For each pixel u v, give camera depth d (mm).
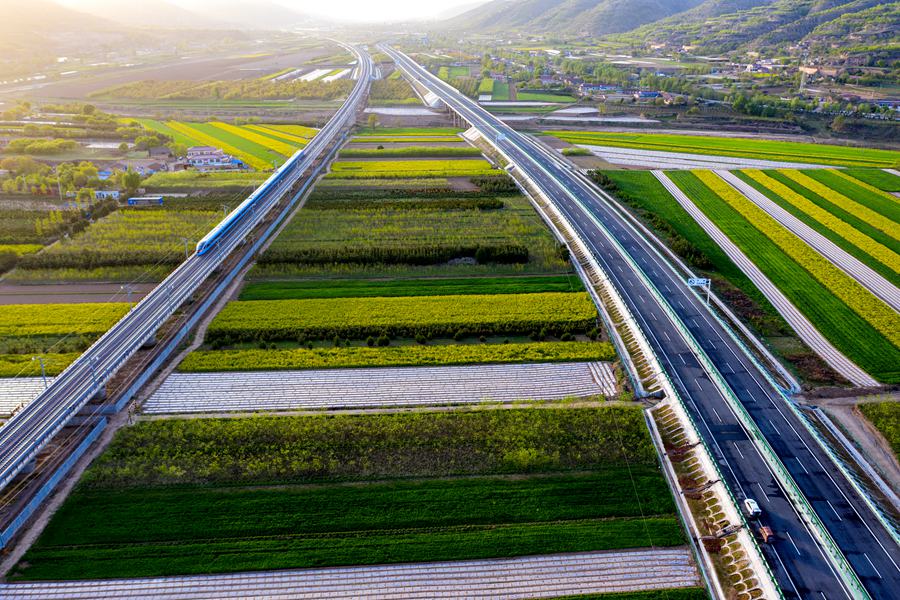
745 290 97062
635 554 51312
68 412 60406
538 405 68812
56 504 54719
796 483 56000
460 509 55250
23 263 99812
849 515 52781
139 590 47750
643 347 77250
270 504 55344
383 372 74875
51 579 48219
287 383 72188
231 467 58969
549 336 83812
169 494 56219
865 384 74000
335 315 87125
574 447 62312
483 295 93750
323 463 59750
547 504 55906
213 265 95375
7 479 52656
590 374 75062
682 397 67625
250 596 47594
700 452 60000
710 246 113438
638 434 64125
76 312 86375
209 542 51562
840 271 104125
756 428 62000
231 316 86438
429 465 60125
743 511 52812
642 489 57562
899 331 85875
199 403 68312
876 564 48156
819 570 47531
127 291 92938
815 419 66250
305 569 49688
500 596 48062
